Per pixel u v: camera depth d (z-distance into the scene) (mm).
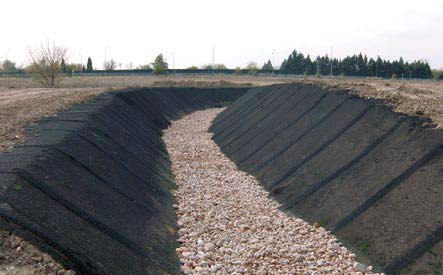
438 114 18234
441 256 11234
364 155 17625
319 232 14891
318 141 21844
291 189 19109
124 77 102688
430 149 14797
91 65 135125
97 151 17688
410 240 12250
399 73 112250
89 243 10430
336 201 16125
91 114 23531
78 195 12656
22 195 10617
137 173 18969
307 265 12641
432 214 12445
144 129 31594
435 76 95938
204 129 41469
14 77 99875
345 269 12305
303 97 30578
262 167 23641
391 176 15102
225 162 27109
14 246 8727
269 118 32125
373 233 13500
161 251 12859
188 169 24891
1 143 16000
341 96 25250
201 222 16266
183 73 124812
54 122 21031
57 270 8484
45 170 12703
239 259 13055
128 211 14258
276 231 15406
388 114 19125
